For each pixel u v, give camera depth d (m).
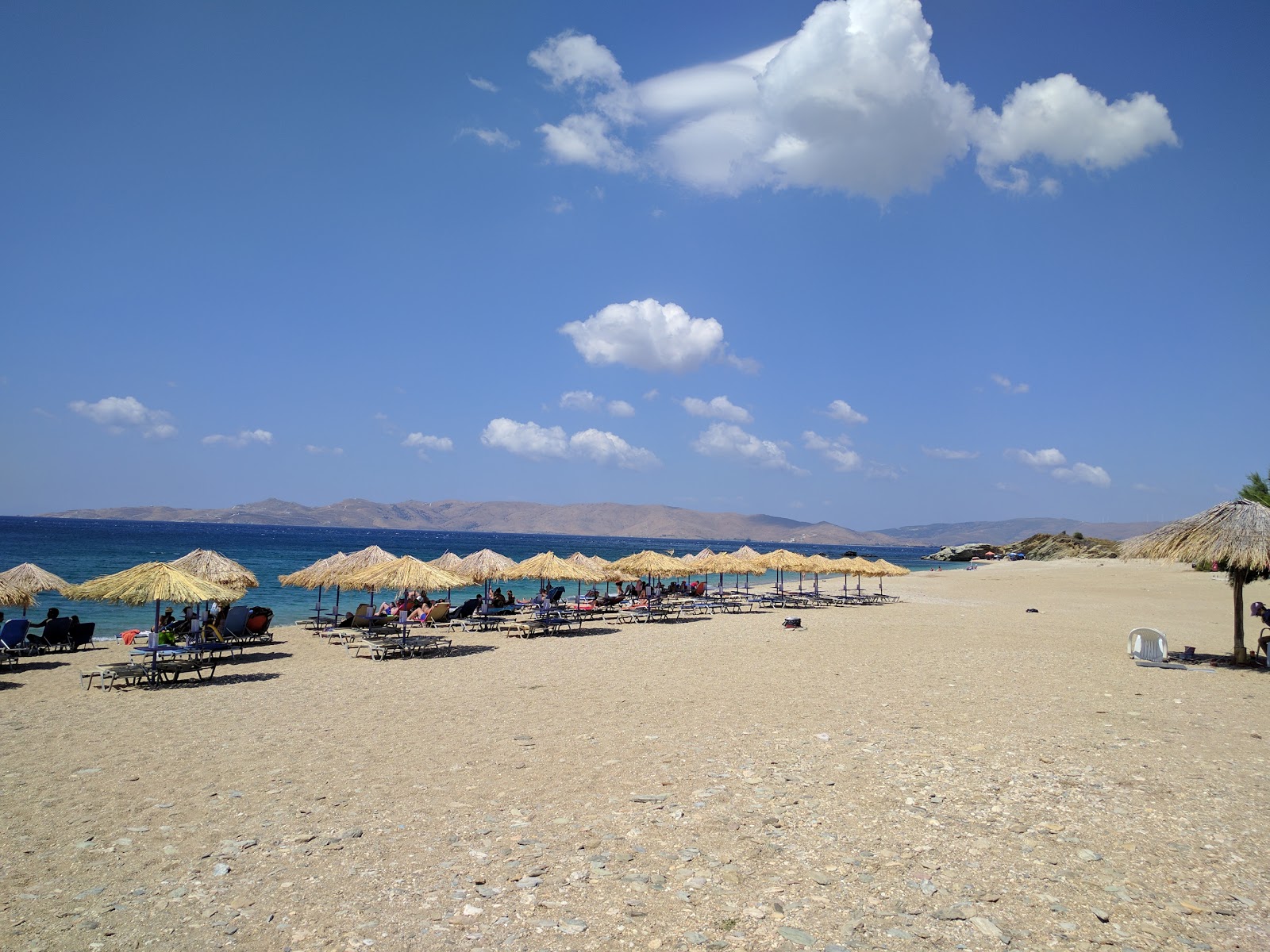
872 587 41.72
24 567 15.73
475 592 39.22
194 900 4.84
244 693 11.86
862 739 8.59
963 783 6.95
